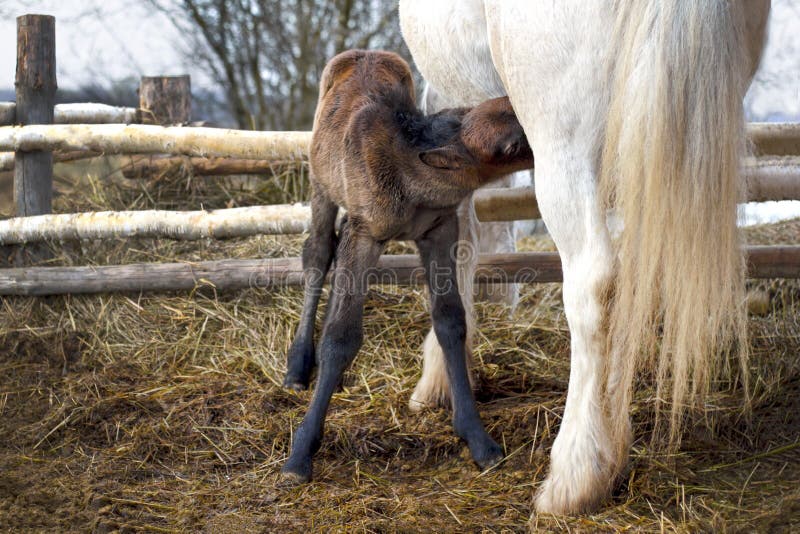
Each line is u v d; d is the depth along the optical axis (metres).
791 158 4.43
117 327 4.02
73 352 3.89
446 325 3.08
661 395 3.07
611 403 2.36
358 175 2.87
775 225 4.73
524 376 3.59
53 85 4.63
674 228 2.12
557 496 2.44
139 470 2.97
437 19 2.80
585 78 2.22
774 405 3.11
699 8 2.04
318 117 3.36
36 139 4.34
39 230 4.27
